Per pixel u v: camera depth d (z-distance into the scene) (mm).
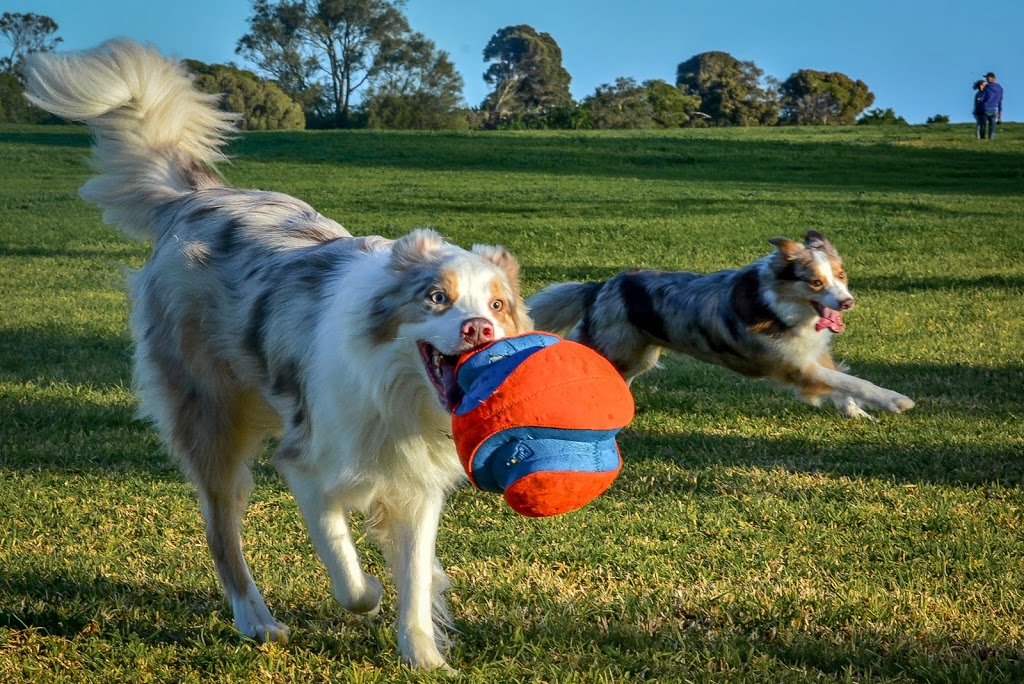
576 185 25547
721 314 7602
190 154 5273
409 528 3877
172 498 5559
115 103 5059
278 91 62312
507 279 3850
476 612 4262
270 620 4070
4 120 55906
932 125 45688
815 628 4156
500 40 88562
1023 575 4680
